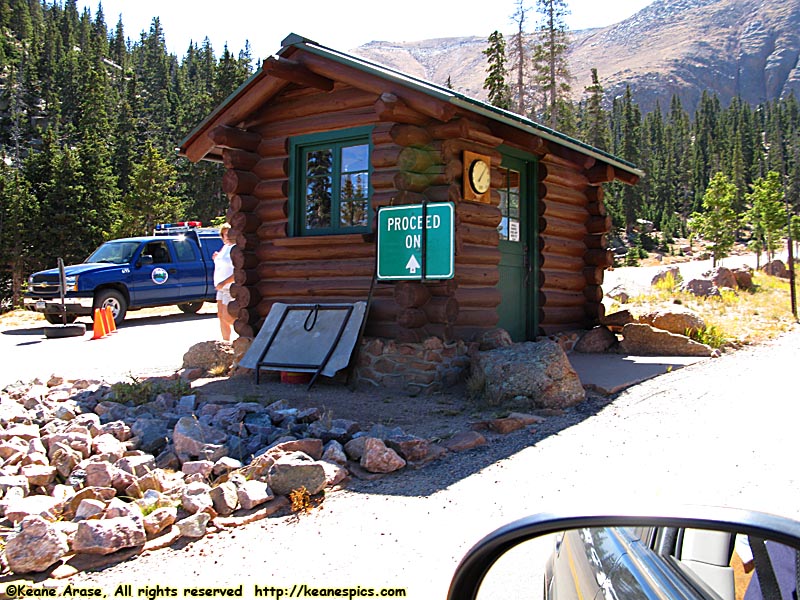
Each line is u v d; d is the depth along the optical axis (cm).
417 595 381
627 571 196
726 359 1035
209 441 618
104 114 8062
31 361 1230
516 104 5153
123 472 521
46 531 409
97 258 1916
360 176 972
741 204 8931
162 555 434
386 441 616
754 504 483
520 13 5097
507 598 360
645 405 774
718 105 16662
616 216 7719
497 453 625
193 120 7231
